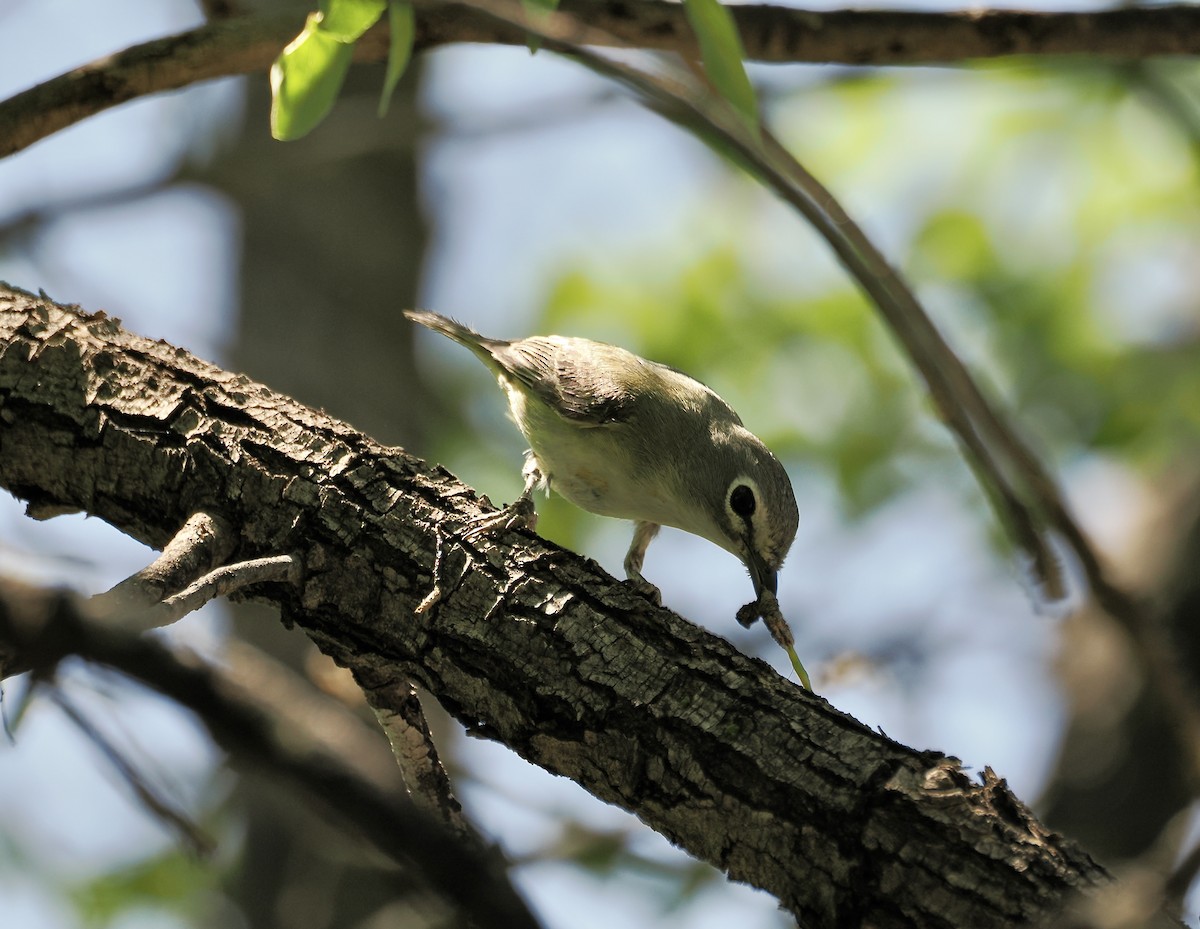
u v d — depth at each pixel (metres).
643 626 7.15
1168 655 4.85
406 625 7.31
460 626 7.23
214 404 7.85
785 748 6.64
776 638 9.63
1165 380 15.91
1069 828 14.44
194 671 3.52
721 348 17.31
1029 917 6.06
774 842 6.54
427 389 16.84
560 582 7.31
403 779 7.33
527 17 5.86
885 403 16.77
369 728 8.94
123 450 7.71
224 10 9.66
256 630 14.34
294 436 7.77
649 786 6.82
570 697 7.00
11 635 3.33
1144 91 15.49
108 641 3.42
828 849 6.43
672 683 6.91
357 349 16.11
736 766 6.65
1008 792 6.48
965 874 6.21
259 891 14.12
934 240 17.09
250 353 16.03
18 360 7.88
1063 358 16.33
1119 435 15.88
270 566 6.62
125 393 7.85
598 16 8.42
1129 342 16.38
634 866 11.87
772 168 4.80
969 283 16.89
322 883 13.55
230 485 7.59
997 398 14.70
